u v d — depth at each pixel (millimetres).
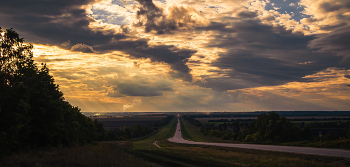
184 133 140125
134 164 21781
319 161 26953
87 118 72688
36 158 19781
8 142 22906
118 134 116688
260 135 74688
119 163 20328
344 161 25531
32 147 29328
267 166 22750
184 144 71062
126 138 114500
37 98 31281
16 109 23531
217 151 42062
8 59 25875
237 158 28656
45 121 31719
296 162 24562
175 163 24266
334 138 52250
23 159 18906
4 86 23625
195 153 36438
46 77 36125
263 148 44031
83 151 26094
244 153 38562
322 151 34000
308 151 34500
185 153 36500
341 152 32375
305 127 73625
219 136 103812
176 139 101250
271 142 63406
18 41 26266
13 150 25953
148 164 23984
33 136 31438
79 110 63344
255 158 28344
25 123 25438
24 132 26547
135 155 33438
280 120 72562
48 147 31453
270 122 73312
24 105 23578
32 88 29750
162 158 28938
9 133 22672
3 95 22953
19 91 24125
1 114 22906
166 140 94125
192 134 130500
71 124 44125
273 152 35688
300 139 69125
